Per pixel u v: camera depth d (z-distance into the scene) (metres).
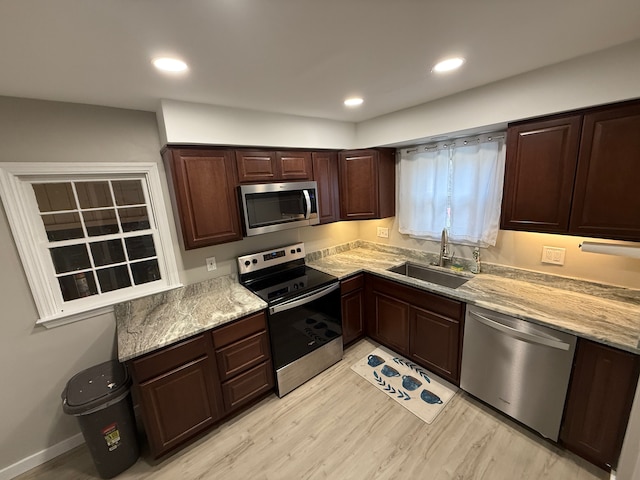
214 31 1.08
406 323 2.59
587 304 1.83
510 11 1.05
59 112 1.78
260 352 2.21
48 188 1.85
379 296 2.81
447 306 2.21
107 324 2.06
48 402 1.92
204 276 2.48
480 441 1.87
